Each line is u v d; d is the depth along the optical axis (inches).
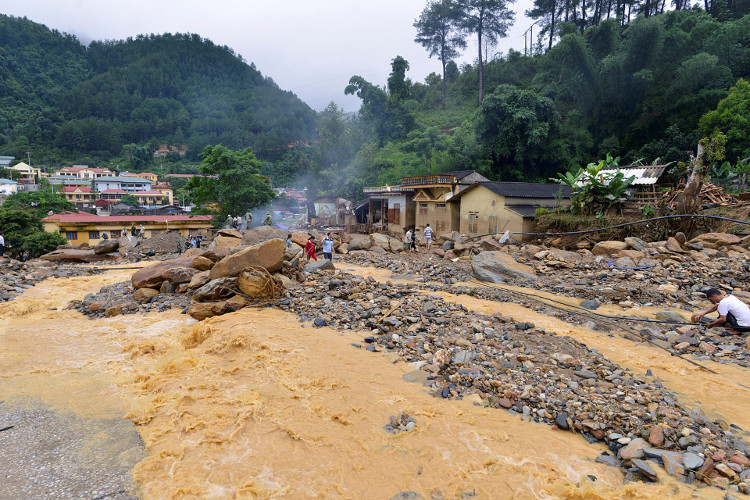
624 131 1820.9
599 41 2014.0
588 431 260.1
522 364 342.0
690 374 328.8
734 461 222.2
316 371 335.9
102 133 6466.5
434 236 1270.9
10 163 4746.6
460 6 2765.7
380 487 218.7
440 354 350.9
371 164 2391.7
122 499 212.5
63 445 257.6
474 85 3046.3
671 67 1763.0
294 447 252.5
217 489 219.6
